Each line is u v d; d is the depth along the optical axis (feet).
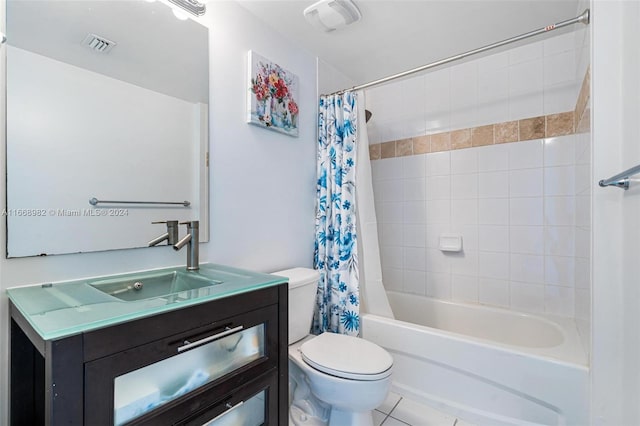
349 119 6.50
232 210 5.13
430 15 5.49
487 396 4.85
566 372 4.26
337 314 6.40
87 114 3.55
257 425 3.53
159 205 4.20
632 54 3.50
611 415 3.77
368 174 6.70
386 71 7.70
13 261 3.08
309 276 5.46
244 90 5.32
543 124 6.36
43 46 3.25
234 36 5.16
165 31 4.28
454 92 7.41
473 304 7.13
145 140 4.06
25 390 3.04
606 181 3.46
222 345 3.17
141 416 2.49
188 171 4.52
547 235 6.34
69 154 3.41
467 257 7.27
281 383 3.76
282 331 3.79
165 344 2.61
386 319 5.96
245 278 3.78
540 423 4.46
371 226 6.63
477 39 6.31
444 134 7.56
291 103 6.15
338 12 5.30
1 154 2.99
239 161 5.24
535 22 5.73
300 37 6.19
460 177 7.35
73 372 2.12
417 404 5.44
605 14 3.78
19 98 3.09
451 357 5.14
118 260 3.82
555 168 6.25
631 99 3.51
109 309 2.52
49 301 2.73
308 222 6.68
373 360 4.42
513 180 6.70
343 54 6.86
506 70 6.76
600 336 3.83
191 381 2.88
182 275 4.09
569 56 6.08
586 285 4.69
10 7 3.05
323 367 4.28
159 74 4.21
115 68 3.79
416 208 7.98
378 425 4.91
